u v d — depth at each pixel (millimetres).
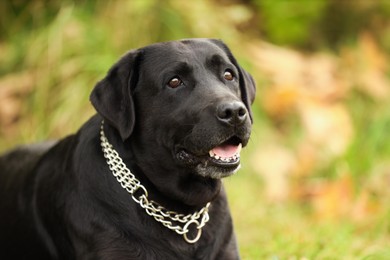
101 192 4863
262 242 6742
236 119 4535
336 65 10898
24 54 9914
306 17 11047
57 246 5164
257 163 9258
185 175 4844
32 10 10195
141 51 4949
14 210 5617
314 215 8367
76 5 10094
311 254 6000
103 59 9539
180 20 9922
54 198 5145
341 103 10367
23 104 9672
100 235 4801
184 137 4715
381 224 7531
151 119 4840
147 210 4848
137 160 4887
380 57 11234
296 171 9367
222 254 5059
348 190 8617
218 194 5059
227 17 10352
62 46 9672
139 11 9789
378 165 9242
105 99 4859
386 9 11461
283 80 10156
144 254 4785
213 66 4941
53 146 5605
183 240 4895
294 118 9938
